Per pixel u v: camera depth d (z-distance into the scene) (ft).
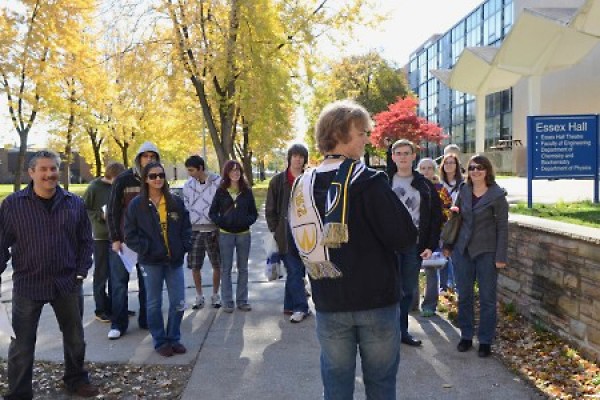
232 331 19.20
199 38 58.75
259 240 41.19
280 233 20.75
